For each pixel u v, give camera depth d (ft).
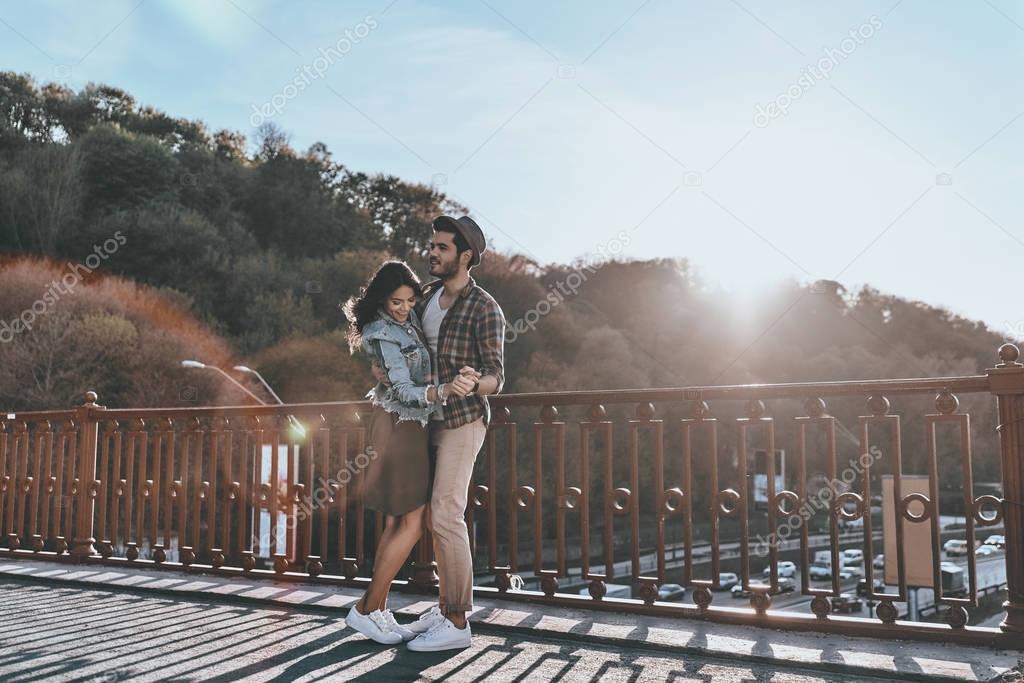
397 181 187.21
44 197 139.85
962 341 185.78
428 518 10.62
